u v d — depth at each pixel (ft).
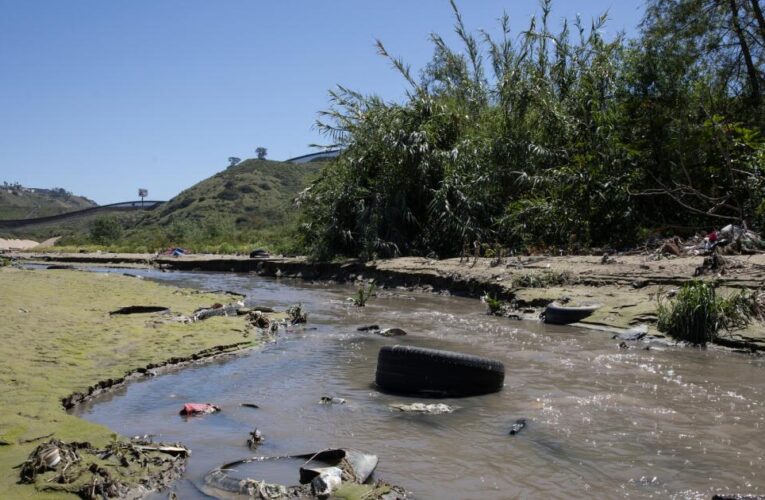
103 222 179.52
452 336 30.14
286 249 89.71
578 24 66.23
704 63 62.85
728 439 15.64
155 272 80.53
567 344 27.94
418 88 73.97
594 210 55.57
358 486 12.59
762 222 44.68
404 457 14.64
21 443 14.23
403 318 36.37
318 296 49.29
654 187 54.90
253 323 32.63
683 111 53.42
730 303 28.40
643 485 13.00
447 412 18.19
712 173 51.88
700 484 13.01
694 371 22.75
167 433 16.20
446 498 12.42
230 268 82.02
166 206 248.93
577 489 12.84
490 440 15.75
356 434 16.26
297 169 274.98
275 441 15.65
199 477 13.28
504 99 65.98
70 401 18.56
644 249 49.39
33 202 506.89
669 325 28.96
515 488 12.91
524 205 59.82
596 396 19.57
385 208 69.41
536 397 19.63
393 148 68.44
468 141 67.67
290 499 12.10
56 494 11.89
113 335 27.12
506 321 34.88
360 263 64.75
